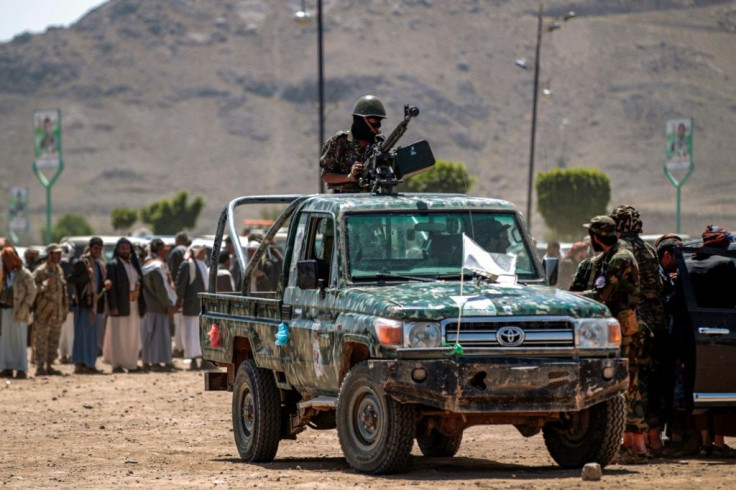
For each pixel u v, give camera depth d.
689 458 35.28
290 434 34.72
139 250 81.38
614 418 29.73
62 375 68.44
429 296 28.89
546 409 28.27
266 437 34.34
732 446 38.22
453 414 29.34
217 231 38.91
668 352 34.50
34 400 55.75
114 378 66.44
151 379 65.88
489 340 28.25
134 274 71.00
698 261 34.84
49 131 188.62
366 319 28.81
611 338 29.12
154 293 71.25
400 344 28.03
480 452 37.38
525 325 28.52
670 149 185.25
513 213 32.62
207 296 38.62
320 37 111.06
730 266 34.41
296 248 33.59
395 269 31.05
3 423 47.41
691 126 182.75
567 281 67.56
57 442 41.56
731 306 34.22
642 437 33.09
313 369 31.42
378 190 33.62
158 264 71.50
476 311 28.33
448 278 31.00
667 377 34.62
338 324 29.95
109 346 71.44
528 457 35.69
